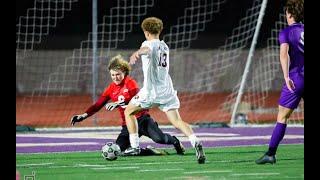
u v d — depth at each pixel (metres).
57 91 54.69
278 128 23.39
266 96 51.31
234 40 59.12
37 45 55.72
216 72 56.22
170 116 23.97
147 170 22.31
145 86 24.11
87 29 57.97
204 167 22.89
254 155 25.97
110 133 35.19
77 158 25.41
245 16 59.38
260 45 56.25
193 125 38.50
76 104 49.69
